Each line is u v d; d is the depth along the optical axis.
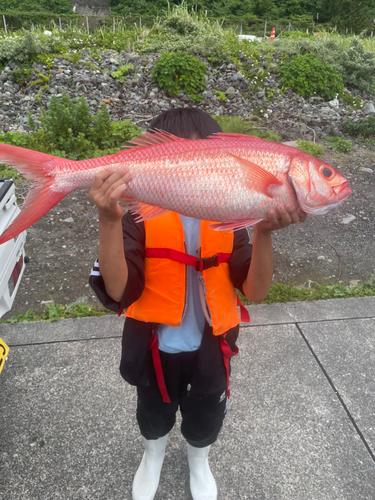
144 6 35.25
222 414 1.60
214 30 10.82
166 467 1.93
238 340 2.74
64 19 24.53
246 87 8.53
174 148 1.10
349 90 9.76
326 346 2.71
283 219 1.08
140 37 9.68
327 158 6.61
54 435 2.06
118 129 6.31
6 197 2.64
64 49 8.52
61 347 2.64
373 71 9.92
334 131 7.60
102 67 8.29
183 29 10.30
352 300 3.23
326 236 4.45
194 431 1.59
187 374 1.48
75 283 3.46
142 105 7.71
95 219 4.60
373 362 2.59
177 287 1.36
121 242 1.18
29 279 3.48
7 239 1.07
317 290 3.41
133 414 2.19
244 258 1.42
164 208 1.13
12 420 2.13
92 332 2.78
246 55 9.07
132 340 1.44
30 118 6.08
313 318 2.99
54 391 2.31
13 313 3.07
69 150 5.98
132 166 1.09
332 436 2.09
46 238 4.15
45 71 7.93
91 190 1.07
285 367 2.53
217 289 1.37
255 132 6.90
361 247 4.25
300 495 1.81
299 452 2.01
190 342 1.43
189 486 1.84
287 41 10.05
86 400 2.26
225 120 7.00
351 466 1.95
